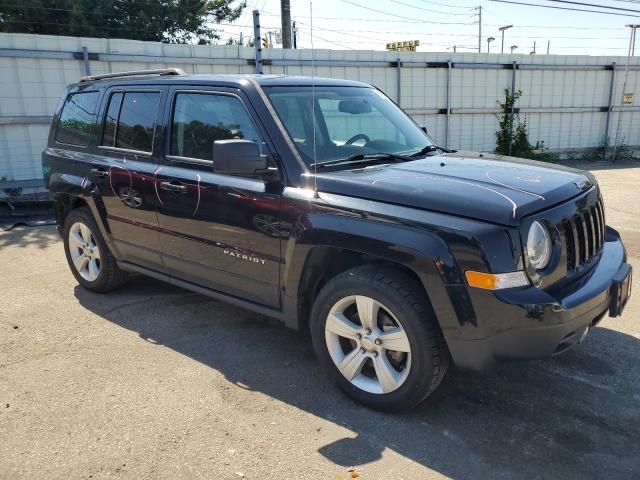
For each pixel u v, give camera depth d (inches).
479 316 104.3
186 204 152.4
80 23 820.6
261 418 120.9
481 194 111.0
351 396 127.1
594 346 155.6
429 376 113.3
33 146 401.1
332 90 160.9
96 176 181.9
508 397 129.5
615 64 663.1
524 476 102.0
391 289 113.9
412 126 174.9
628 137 699.4
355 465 105.0
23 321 175.3
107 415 121.7
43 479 101.0
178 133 158.6
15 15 784.9
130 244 177.2
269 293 139.4
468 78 599.2
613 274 123.0
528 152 632.4
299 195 126.7
